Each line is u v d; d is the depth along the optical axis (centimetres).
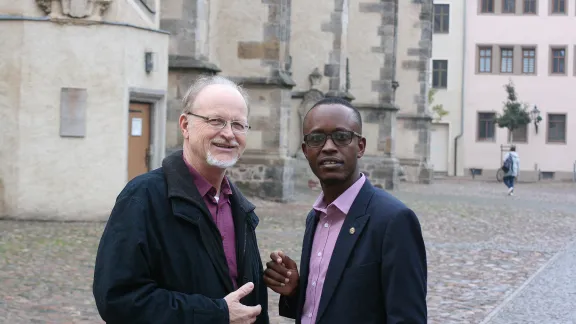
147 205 357
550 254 1360
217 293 363
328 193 385
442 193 3078
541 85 5131
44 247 1152
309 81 2712
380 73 3162
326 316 366
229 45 2209
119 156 1504
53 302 815
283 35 2208
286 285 400
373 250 364
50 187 1480
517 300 934
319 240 384
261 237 1397
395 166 3123
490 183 4309
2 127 1473
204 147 373
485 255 1325
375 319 362
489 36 5172
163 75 1622
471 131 5191
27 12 1466
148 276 351
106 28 1482
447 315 848
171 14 1911
